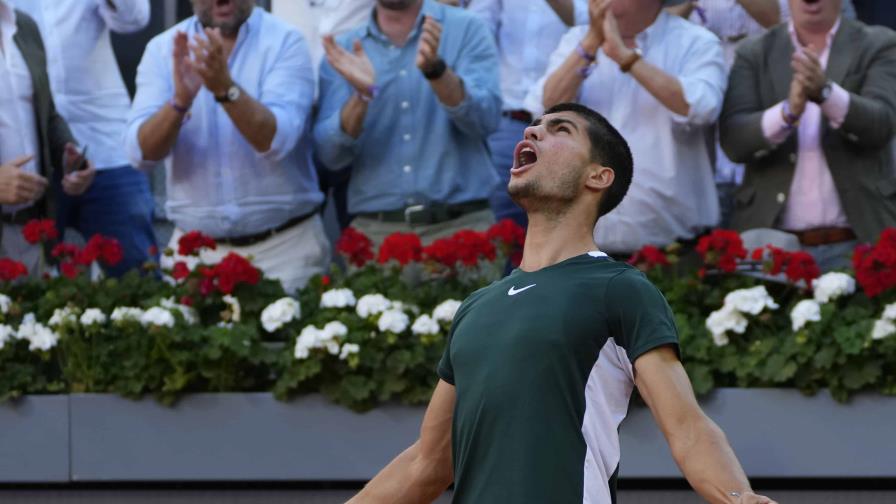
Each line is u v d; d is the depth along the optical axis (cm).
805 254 1215
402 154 1348
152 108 1355
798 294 1248
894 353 1173
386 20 1362
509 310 641
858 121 1256
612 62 1320
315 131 1357
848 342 1168
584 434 616
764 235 1287
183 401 1265
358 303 1251
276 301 1283
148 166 1344
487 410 626
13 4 1423
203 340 1278
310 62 1374
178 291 1301
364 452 1248
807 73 1245
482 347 638
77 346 1284
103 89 1454
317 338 1222
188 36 1361
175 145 1355
